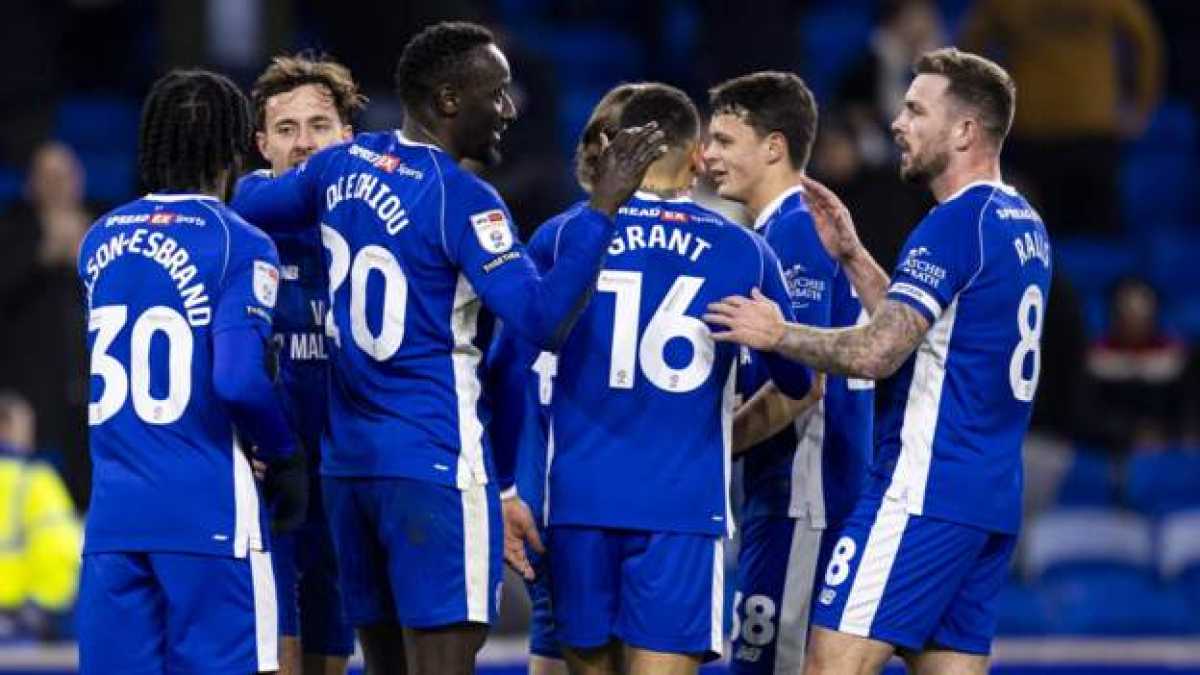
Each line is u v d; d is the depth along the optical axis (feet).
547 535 68.90
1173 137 175.94
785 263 73.26
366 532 67.67
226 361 62.95
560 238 64.64
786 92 74.59
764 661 75.20
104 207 137.90
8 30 146.61
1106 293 153.07
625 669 69.05
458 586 65.72
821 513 74.64
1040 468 128.26
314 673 73.97
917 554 68.08
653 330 67.77
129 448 64.23
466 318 66.28
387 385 65.92
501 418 68.59
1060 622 125.90
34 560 110.93
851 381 75.05
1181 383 137.90
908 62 139.44
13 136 146.72
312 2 139.44
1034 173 151.33
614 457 67.51
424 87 66.23
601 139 69.26
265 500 66.74
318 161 68.23
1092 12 148.97
